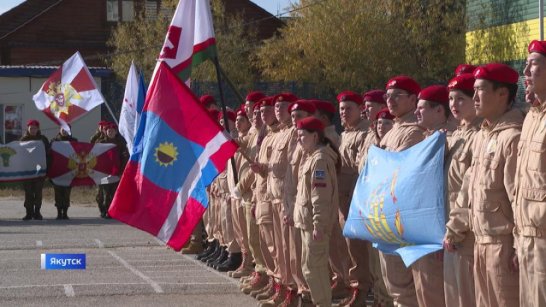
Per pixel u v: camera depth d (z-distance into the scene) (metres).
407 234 6.96
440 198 6.74
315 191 8.37
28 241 15.64
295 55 34.97
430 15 32.34
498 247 6.01
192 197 9.30
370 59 32.81
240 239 11.72
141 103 18.14
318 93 34.47
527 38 23.92
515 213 5.76
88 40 45.59
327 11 33.31
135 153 9.55
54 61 45.06
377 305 8.69
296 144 9.36
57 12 45.03
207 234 13.80
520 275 5.75
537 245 5.54
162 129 9.46
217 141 9.34
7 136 32.69
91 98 22.11
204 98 13.59
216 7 40.34
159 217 9.38
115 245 15.20
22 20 46.03
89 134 33.16
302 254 8.64
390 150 7.66
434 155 6.82
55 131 33.06
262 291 10.39
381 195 7.14
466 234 6.46
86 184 19.83
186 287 10.96
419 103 7.48
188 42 11.38
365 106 9.69
